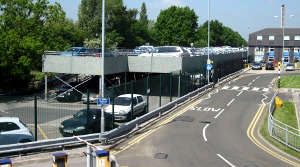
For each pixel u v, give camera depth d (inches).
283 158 665.6
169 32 3897.6
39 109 954.1
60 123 816.3
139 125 908.0
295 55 3777.1
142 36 3585.1
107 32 3061.0
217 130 889.5
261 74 2596.0
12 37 1392.7
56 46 1667.1
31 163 592.7
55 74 1616.6
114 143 740.0
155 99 1115.9
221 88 1724.9
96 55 1363.2
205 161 636.7
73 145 688.4
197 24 4106.8
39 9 1588.3
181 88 1299.2
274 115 1130.7
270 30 3939.5
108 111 910.4
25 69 1480.1
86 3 3088.1
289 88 1808.6
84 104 1105.4
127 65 1486.2
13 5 1556.3
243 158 659.4
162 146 729.6
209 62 1647.4
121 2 3149.6
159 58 1459.2
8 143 627.5
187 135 829.2
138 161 627.5
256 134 857.5
